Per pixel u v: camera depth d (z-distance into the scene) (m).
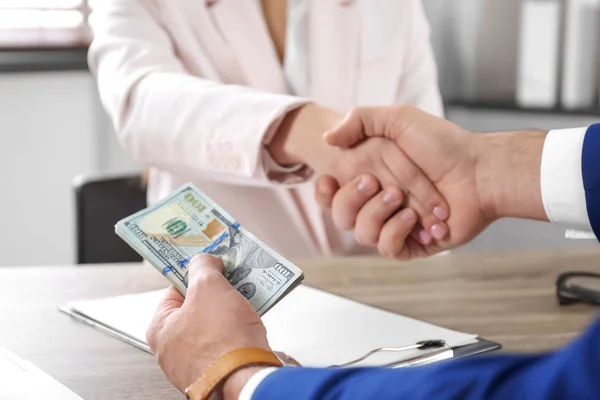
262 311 0.88
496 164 1.19
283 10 1.61
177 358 0.76
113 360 0.98
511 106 2.67
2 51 2.76
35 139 2.81
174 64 1.50
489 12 2.65
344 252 1.66
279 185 1.36
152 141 1.40
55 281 1.30
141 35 1.52
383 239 1.27
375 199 1.26
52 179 2.86
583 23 2.58
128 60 1.48
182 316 0.78
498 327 1.09
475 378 0.57
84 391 0.90
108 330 1.07
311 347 1.00
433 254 1.31
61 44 2.82
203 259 0.87
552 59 2.63
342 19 1.60
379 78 1.64
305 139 1.31
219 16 1.55
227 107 1.34
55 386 0.89
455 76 2.72
